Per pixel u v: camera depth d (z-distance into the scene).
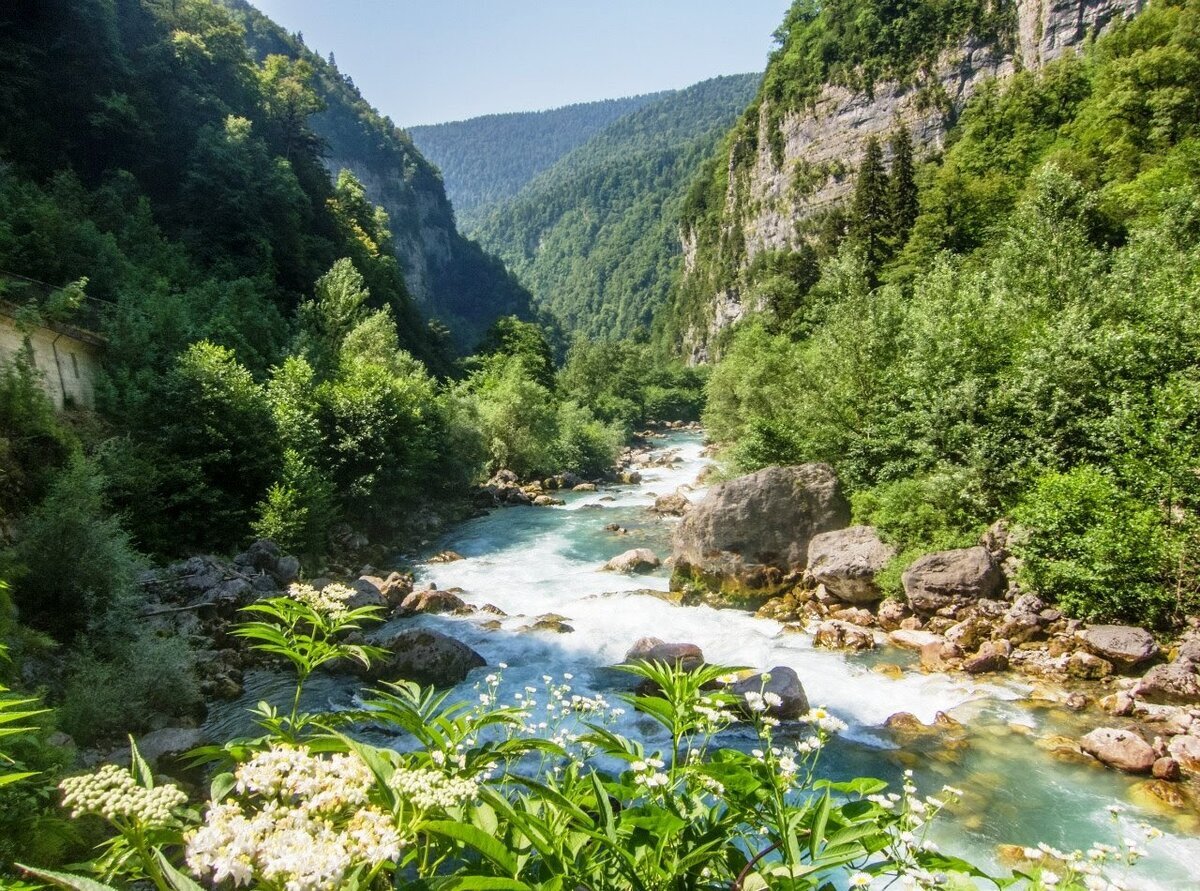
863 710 14.45
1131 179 47.97
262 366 37.81
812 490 23.52
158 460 24.42
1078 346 19.86
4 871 5.67
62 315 25.61
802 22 171.62
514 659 18.30
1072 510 17.27
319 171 85.94
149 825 2.44
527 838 3.13
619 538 33.03
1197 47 53.78
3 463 18.58
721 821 3.30
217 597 19.27
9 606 12.98
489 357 84.12
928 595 18.53
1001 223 50.62
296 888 2.22
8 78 50.16
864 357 26.52
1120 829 10.22
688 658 16.94
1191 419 17.19
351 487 31.53
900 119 132.25
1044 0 115.69
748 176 171.38
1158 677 14.00
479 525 36.88
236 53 79.00
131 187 53.97
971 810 10.85
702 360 175.75
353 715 3.74
